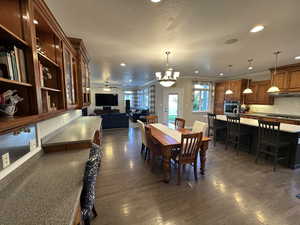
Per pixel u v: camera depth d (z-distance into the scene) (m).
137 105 12.11
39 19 1.30
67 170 1.28
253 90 5.66
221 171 2.77
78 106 2.61
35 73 1.08
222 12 1.74
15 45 1.02
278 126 2.67
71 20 1.92
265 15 1.80
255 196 2.04
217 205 1.88
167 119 7.10
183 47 2.91
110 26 2.08
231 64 4.39
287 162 2.96
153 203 1.92
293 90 4.21
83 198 1.17
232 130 3.80
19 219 0.74
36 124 1.57
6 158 1.07
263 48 2.97
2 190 0.99
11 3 1.00
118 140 4.77
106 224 1.60
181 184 2.35
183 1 1.54
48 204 0.85
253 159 3.32
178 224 1.60
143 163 3.10
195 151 2.39
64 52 1.84
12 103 1.00
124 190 2.20
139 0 1.52
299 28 2.14
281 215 1.71
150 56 3.54
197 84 7.02
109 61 4.02
